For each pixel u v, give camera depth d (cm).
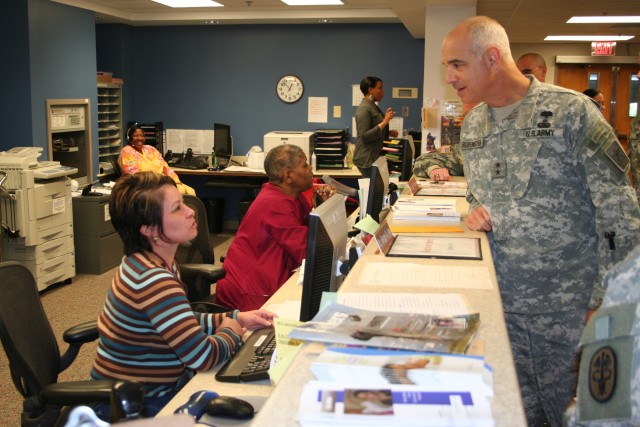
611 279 81
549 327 184
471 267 145
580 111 178
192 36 849
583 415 79
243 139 861
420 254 161
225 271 288
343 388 76
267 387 156
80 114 695
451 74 190
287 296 226
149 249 182
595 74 1049
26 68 614
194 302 280
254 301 272
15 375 197
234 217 796
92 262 553
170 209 179
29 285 202
